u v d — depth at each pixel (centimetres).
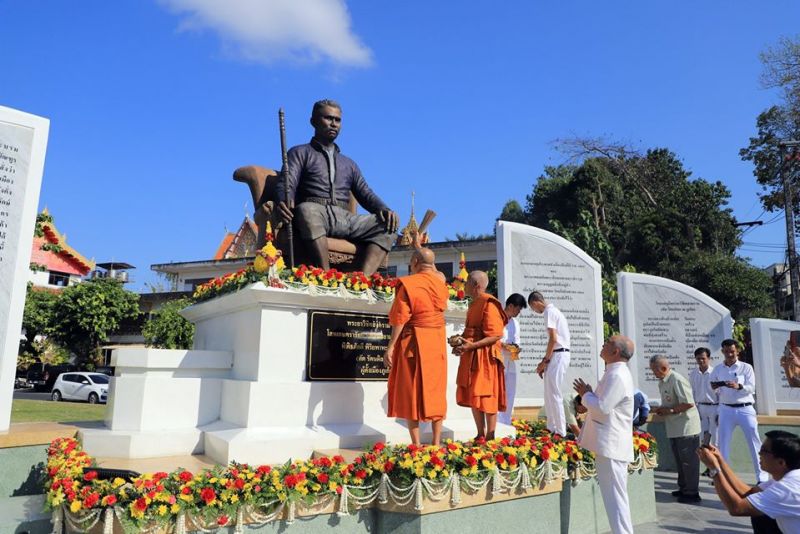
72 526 361
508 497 475
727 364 791
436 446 466
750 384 766
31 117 558
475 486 450
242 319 577
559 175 3162
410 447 457
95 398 2484
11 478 481
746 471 946
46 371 3164
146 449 509
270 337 535
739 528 578
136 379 536
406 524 426
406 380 488
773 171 2339
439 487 429
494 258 2662
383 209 721
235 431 502
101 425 573
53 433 510
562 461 520
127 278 4219
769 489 345
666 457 944
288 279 547
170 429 540
